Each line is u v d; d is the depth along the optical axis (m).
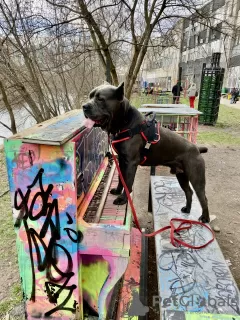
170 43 8.38
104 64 6.77
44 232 1.93
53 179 1.79
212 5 8.60
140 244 3.06
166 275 2.03
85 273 2.13
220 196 5.10
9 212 4.14
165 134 2.33
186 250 2.32
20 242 1.98
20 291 2.61
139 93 27.36
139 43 6.89
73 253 1.96
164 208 3.06
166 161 2.42
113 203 2.30
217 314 1.70
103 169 3.02
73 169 1.76
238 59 31.33
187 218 2.85
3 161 6.62
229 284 1.95
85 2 5.73
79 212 2.04
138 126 2.09
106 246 1.93
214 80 12.43
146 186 5.43
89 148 2.46
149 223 3.90
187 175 2.55
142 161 2.32
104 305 2.18
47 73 8.09
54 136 1.72
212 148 8.67
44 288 2.09
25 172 1.79
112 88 1.92
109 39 6.99
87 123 1.88
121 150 2.12
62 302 2.12
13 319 2.31
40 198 1.84
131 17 6.57
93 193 2.40
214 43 25.38
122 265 2.00
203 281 1.97
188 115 6.32
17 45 6.44
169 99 20.16
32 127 2.03
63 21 5.84
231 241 3.61
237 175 6.25
